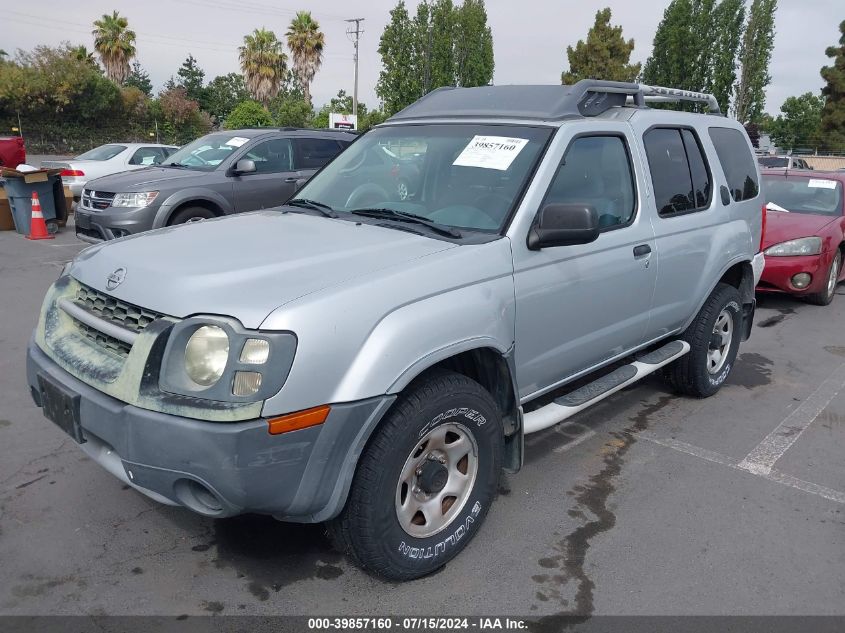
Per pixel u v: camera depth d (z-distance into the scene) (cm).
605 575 315
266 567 313
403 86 3150
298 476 256
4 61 4738
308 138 1014
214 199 901
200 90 7431
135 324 273
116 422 258
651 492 391
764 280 840
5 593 290
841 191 908
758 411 515
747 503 382
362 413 262
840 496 392
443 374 299
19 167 1164
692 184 479
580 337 381
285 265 285
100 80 4778
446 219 352
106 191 877
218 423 242
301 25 5022
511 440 344
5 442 419
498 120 394
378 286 275
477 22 3400
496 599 297
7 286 806
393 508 284
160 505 359
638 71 4453
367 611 287
